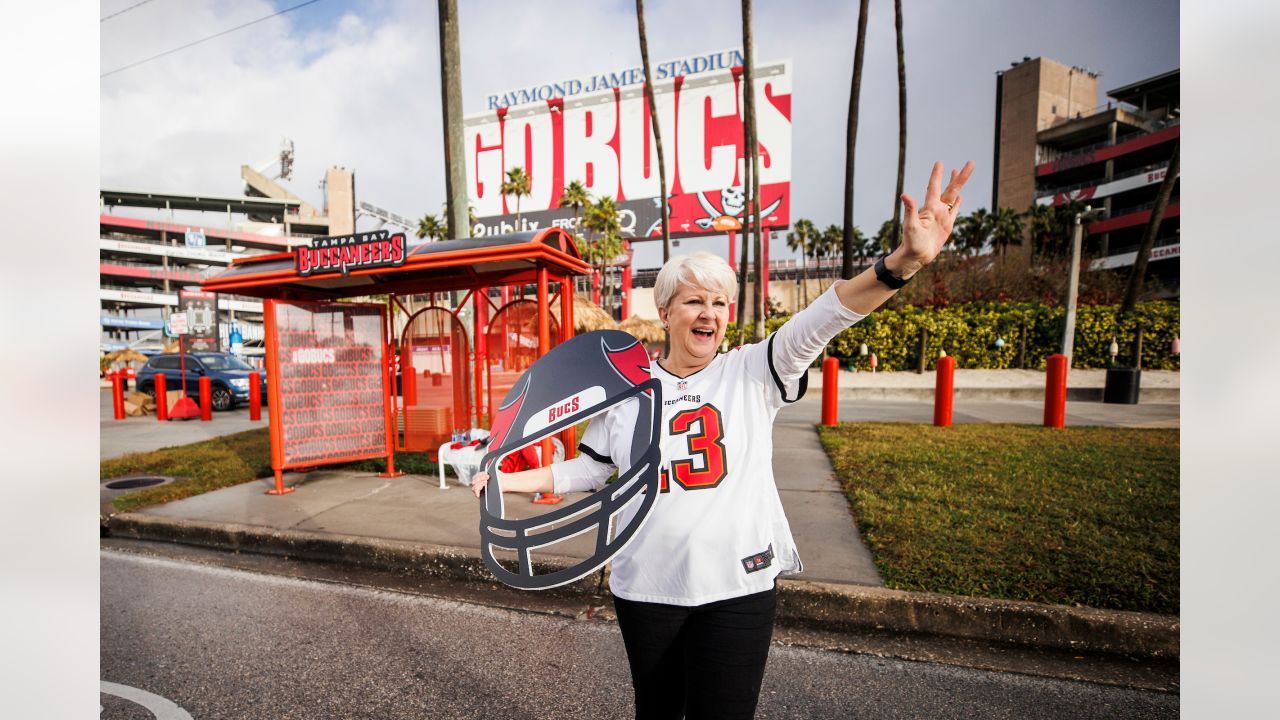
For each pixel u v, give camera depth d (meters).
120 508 5.34
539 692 2.72
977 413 10.23
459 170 8.42
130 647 3.14
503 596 3.77
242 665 2.96
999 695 2.62
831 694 2.65
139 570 4.25
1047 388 8.27
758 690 1.54
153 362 15.16
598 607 3.59
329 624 3.39
